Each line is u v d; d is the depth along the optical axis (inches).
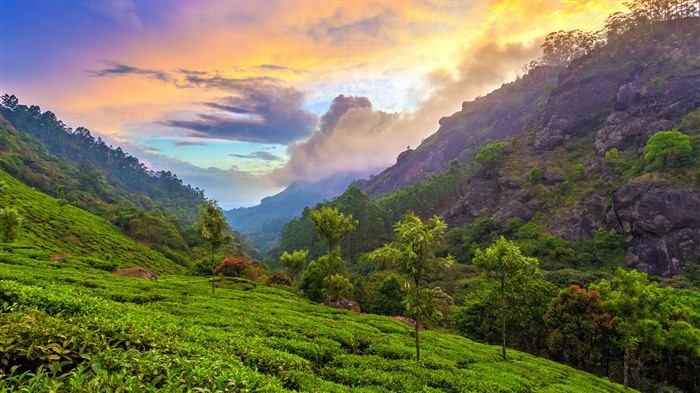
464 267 4042.8
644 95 5093.5
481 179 6151.6
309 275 2566.4
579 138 5615.2
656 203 3572.8
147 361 325.1
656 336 1395.2
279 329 983.6
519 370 1142.3
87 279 1344.7
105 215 6294.3
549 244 4052.7
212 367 352.5
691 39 5826.8
